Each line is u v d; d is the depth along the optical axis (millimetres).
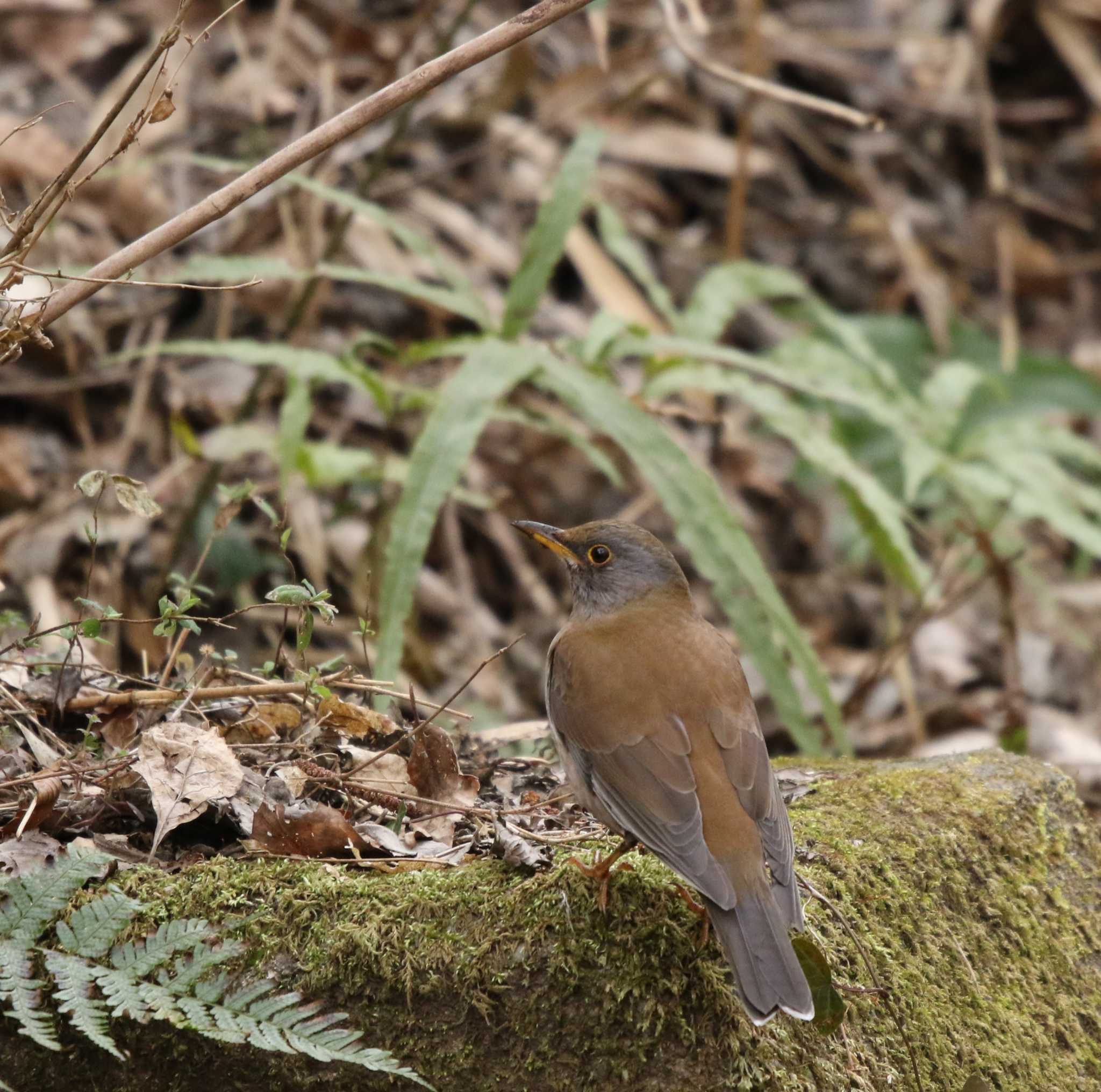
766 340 16656
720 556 9773
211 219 7105
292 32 15836
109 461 13031
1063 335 18562
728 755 6641
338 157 14492
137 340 13648
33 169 13711
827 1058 6449
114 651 11211
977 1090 6836
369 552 12375
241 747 7582
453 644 13312
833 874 7191
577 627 7527
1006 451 13148
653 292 12672
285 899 6516
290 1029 5754
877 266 17844
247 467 13281
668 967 6344
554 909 6477
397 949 6391
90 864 6152
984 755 8750
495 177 16156
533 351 10219
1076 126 20125
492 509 13766
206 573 12352
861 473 11383
